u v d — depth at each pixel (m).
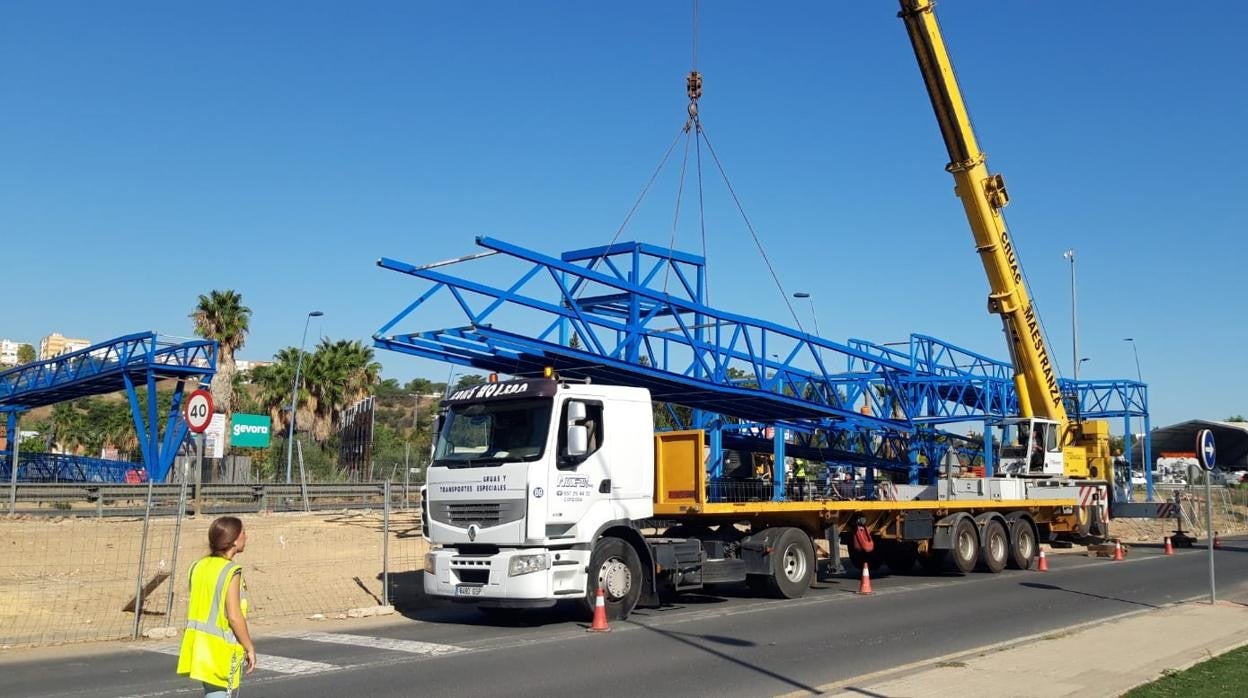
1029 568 23.03
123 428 67.62
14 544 21.61
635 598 14.53
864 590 17.69
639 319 24.91
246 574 18.67
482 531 13.59
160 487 31.44
